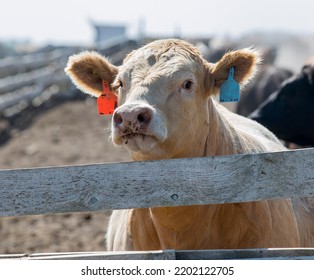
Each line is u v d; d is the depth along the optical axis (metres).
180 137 6.35
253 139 7.63
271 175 5.31
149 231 6.94
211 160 5.33
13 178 5.36
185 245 6.75
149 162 5.35
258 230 6.71
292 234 7.18
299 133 10.34
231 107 23.25
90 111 29.16
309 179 5.27
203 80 6.77
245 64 6.87
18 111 28.06
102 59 7.28
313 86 10.16
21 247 12.29
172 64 6.40
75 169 5.36
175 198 5.35
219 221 6.68
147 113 5.70
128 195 5.36
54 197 5.36
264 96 18.94
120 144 5.89
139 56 6.55
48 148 21.14
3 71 33.22
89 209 5.36
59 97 33.12
